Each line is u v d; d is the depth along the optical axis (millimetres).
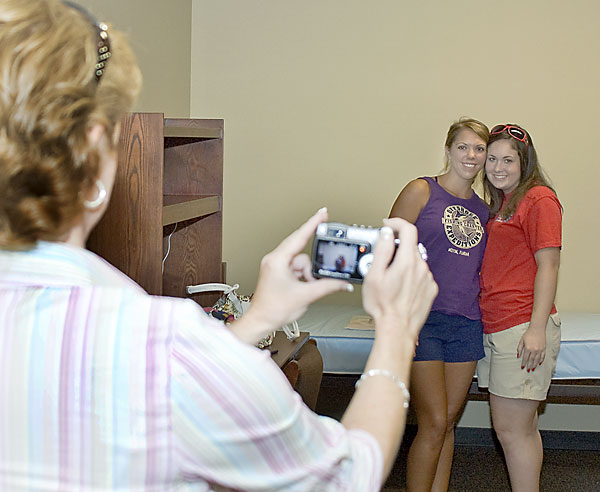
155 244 2145
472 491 3217
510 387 2762
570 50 4078
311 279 881
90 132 625
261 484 619
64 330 625
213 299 2908
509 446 2846
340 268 882
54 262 651
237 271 4359
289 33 4215
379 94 4188
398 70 4168
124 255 2156
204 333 624
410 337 750
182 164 2877
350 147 4227
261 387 610
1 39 595
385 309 749
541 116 4121
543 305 2684
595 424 3797
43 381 618
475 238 2797
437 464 2822
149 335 620
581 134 4105
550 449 3811
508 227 2781
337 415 3434
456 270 2762
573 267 4156
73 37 617
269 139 4273
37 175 594
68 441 615
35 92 585
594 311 4164
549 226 2674
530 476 2836
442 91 4156
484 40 4117
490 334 2814
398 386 713
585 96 4090
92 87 625
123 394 610
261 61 4250
